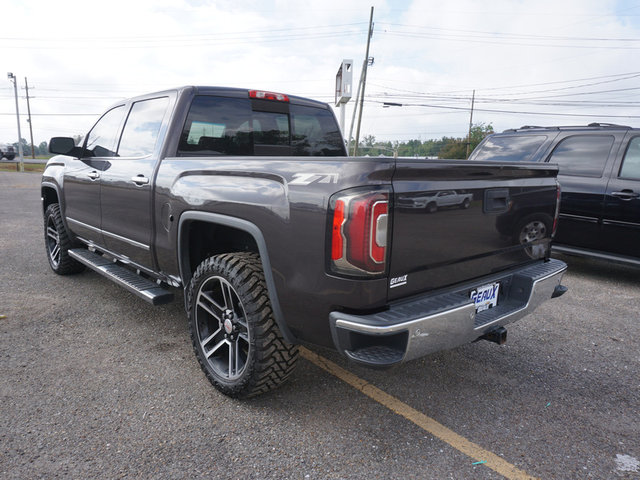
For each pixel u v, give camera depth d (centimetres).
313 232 210
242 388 257
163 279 337
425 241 218
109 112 427
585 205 545
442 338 215
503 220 264
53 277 514
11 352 324
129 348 336
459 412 263
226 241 308
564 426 253
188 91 326
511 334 386
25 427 237
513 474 212
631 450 233
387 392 283
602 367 328
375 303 202
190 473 207
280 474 208
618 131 539
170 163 308
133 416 250
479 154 671
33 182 2245
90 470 207
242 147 358
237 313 264
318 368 312
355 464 216
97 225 408
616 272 609
